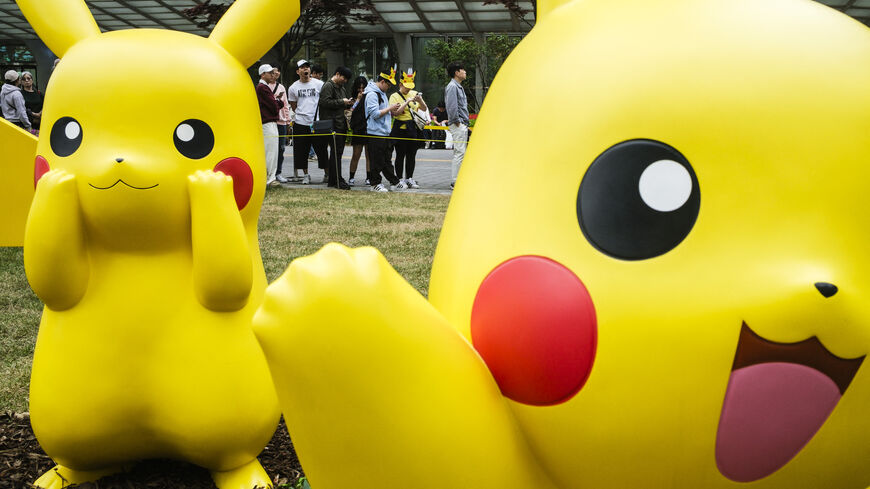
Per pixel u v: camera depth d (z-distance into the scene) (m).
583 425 1.44
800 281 1.34
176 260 2.64
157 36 2.65
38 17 2.74
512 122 1.62
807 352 1.36
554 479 1.56
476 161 1.69
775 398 1.37
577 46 1.58
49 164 2.58
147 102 2.51
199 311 2.64
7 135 3.13
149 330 2.62
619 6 1.59
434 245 7.19
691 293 1.37
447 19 23.91
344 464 1.47
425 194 11.02
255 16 2.76
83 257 2.57
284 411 1.51
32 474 3.01
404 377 1.42
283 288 1.44
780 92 1.41
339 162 11.68
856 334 1.35
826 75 1.42
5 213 3.26
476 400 1.48
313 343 1.41
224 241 2.54
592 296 1.42
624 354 1.39
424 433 1.43
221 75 2.65
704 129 1.40
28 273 2.55
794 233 1.37
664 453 1.41
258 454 2.94
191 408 2.64
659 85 1.45
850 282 1.36
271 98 11.66
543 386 1.46
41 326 2.71
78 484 2.88
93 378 2.61
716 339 1.35
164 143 2.53
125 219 2.51
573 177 1.48
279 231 7.80
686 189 1.40
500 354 1.51
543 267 1.47
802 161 1.38
